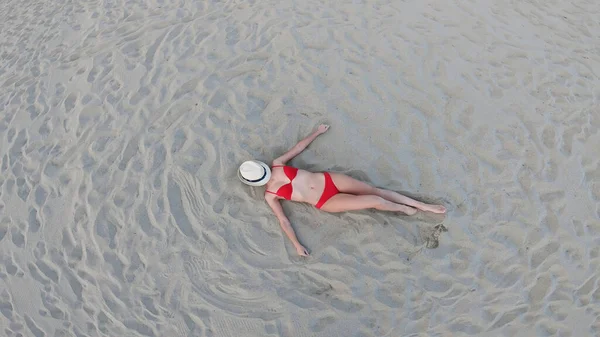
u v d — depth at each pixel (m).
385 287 3.98
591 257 3.96
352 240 4.17
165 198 4.49
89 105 5.27
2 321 4.20
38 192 4.75
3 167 5.02
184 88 5.19
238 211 4.38
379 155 4.53
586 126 4.62
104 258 4.30
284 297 4.02
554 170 4.36
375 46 5.29
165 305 4.07
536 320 3.75
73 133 5.09
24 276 4.34
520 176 4.33
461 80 4.95
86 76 5.62
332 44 5.34
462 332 3.77
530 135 4.55
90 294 4.19
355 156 4.55
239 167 4.41
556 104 4.78
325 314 3.92
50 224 4.54
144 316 4.05
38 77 5.84
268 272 4.12
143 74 5.43
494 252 4.03
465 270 3.97
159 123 4.95
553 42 5.39
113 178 4.67
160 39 5.81
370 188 4.22
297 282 4.07
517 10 5.78
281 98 4.94
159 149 4.77
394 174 4.43
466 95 4.83
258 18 5.79
